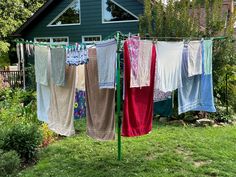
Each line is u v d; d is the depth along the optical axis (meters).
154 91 3.23
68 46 3.05
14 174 2.68
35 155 3.33
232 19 4.87
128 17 7.13
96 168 3.01
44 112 3.48
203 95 3.53
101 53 2.86
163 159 3.19
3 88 5.80
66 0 7.78
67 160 3.23
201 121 4.61
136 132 2.95
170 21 4.91
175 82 3.16
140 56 2.86
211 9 4.92
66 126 3.29
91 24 7.57
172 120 4.80
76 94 3.69
